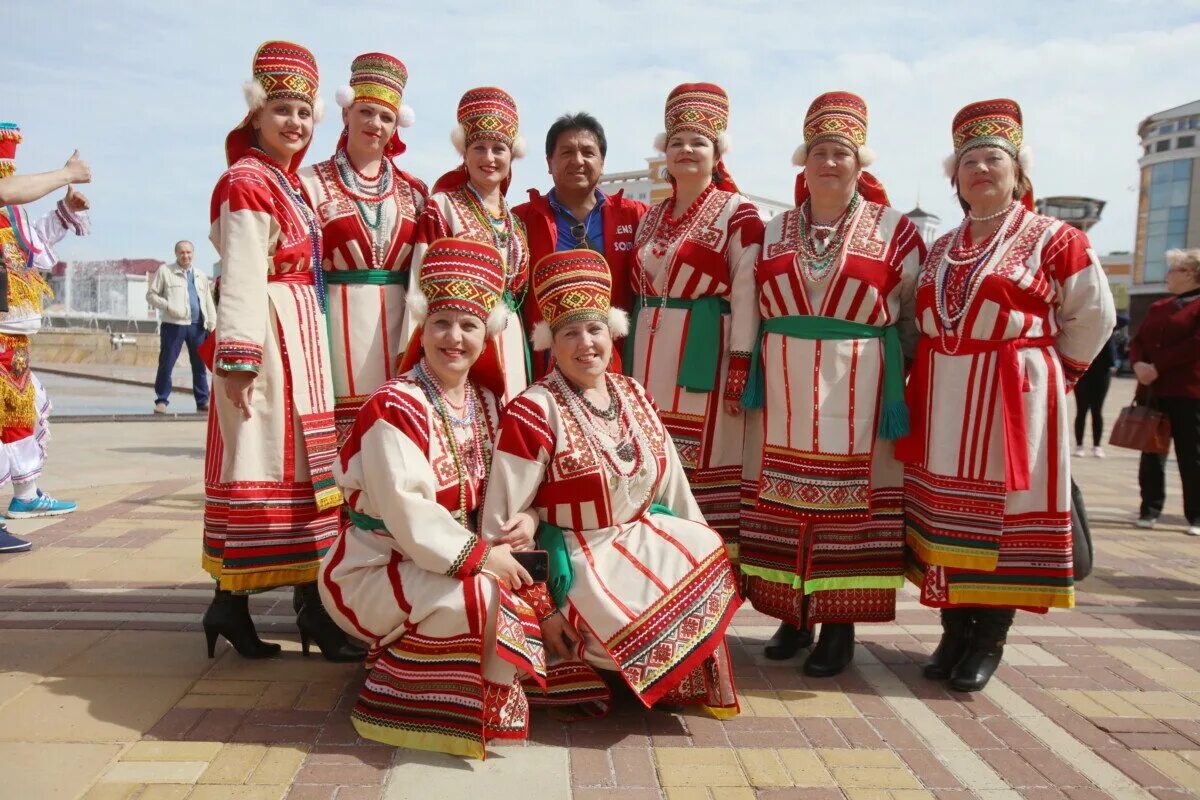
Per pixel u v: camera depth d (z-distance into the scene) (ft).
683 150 12.25
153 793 8.18
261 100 10.92
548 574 9.79
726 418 12.52
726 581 10.20
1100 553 19.44
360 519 9.85
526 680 9.95
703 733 9.88
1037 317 10.89
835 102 11.41
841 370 11.43
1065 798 8.68
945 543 11.10
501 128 12.33
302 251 11.17
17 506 18.90
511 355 12.15
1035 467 10.90
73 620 12.78
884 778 8.96
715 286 12.22
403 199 12.26
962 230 11.45
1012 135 11.07
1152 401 21.75
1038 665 12.28
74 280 101.40
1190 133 128.67
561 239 13.50
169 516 19.29
